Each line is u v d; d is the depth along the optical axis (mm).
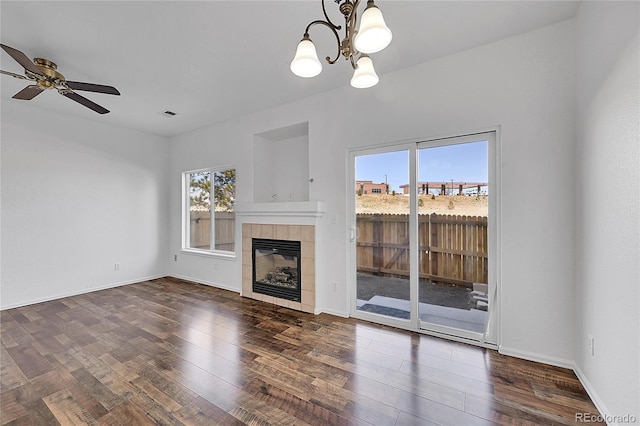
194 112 4027
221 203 4711
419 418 1638
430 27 2180
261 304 3707
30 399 1801
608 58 1577
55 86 2561
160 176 5262
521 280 2293
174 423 1597
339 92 3258
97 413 1676
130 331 2838
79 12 1971
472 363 2219
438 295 2758
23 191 3719
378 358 2297
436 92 2658
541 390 1874
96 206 4402
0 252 3535
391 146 2979
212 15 2027
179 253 5219
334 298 3318
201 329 2891
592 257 1786
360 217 3197
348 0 1368
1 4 1867
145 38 2293
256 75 2947
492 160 2475
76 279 4164
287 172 4328
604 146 1624
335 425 1585
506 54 2342
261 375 2062
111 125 4582
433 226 2779
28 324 3025
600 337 1676
